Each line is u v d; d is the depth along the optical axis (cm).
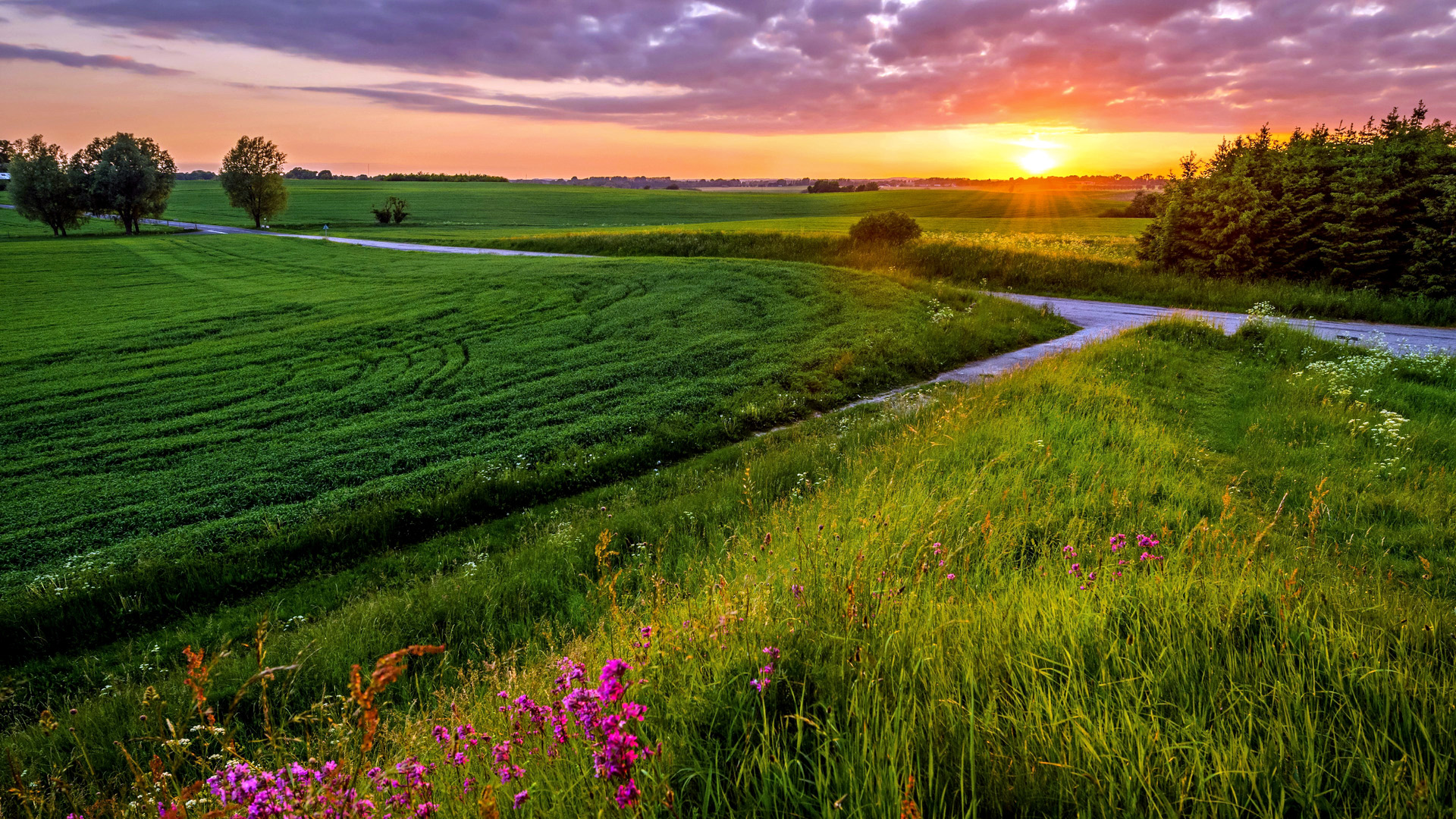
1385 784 208
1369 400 1223
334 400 1767
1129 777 211
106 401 1811
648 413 1514
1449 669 281
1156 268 3058
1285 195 2648
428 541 1055
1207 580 376
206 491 1220
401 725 476
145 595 896
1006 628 322
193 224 10931
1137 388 1327
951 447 917
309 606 884
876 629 317
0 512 1167
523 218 11331
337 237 7800
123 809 360
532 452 1334
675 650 329
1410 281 2348
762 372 1767
